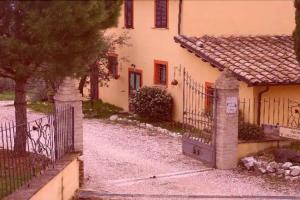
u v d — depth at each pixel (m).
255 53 24.09
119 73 31.50
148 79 28.95
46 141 13.10
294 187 16.20
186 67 25.70
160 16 27.61
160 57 27.81
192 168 18.52
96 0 10.29
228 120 18.20
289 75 21.72
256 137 19.09
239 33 26.73
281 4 27.53
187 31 25.73
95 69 29.73
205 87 24.39
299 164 17.44
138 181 16.69
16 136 13.00
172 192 15.55
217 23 26.23
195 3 25.70
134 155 20.39
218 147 18.41
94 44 11.27
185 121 24.64
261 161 18.05
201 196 15.16
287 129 18.33
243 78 21.20
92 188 15.57
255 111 22.17
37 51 10.92
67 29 10.20
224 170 18.22
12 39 11.00
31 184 11.44
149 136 24.08
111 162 19.17
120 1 11.66
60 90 14.83
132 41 30.05
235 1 26.45
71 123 14.74
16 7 10.61
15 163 12.29
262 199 14.95
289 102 22.55
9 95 39.47
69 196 13.77
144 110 26.78
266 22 27.27
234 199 14.91
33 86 33.88
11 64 12.05
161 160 19.66
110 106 32.16
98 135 24.17
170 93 27.19
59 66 10.91
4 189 11.20
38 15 9.87
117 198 14.66
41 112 29.70
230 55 23.47
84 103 33.03
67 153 14.46
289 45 25.70
